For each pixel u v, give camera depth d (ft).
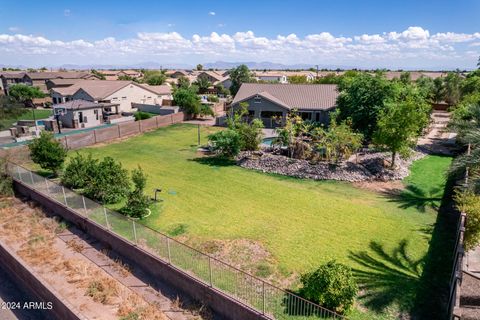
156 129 130.11
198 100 157.58
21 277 45.03
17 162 83.46
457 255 35.58
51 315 39.37
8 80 267.80
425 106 85.81
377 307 32.71
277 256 41.68
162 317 34.35
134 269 42.80
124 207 55.93
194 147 101.19
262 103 127.34
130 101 179.93
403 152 70.90
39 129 123.85
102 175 60.08
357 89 97.40
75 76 285.64
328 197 61.31
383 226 49.49
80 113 138.21
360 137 80.02
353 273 37.88
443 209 55.16
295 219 52.08
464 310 32.32
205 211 55.31
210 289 34.65
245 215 53.67
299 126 96.68
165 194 63.00
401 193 62.54
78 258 45.44
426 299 33.83
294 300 33.01
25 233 52.90
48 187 60.13
